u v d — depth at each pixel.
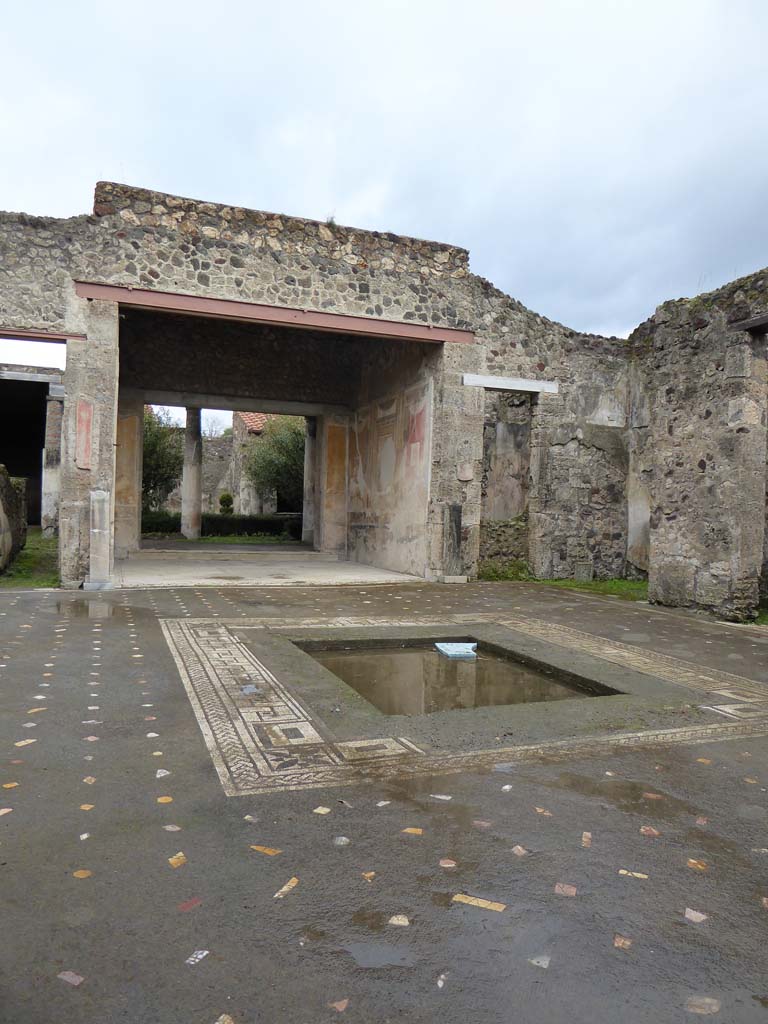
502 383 11.35
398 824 2.71
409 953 1.95
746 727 4.01
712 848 2.61
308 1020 1.70
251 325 14.62
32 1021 1.66
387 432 12.87
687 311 8.56
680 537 8.54
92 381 9.00
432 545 10.98
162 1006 1.73
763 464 7.97
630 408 12.35
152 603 7.82
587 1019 1.73
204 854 2.45
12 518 11.10
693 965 1.94
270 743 3.55
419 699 4.79
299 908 2.15
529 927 2.09
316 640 6.11
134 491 13.73
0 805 2.79
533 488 11.88
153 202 9.41
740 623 7.67
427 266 10.85
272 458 22.89
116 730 3.67
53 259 8.91
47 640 5.74
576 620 7.53
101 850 2.46
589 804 2.95
